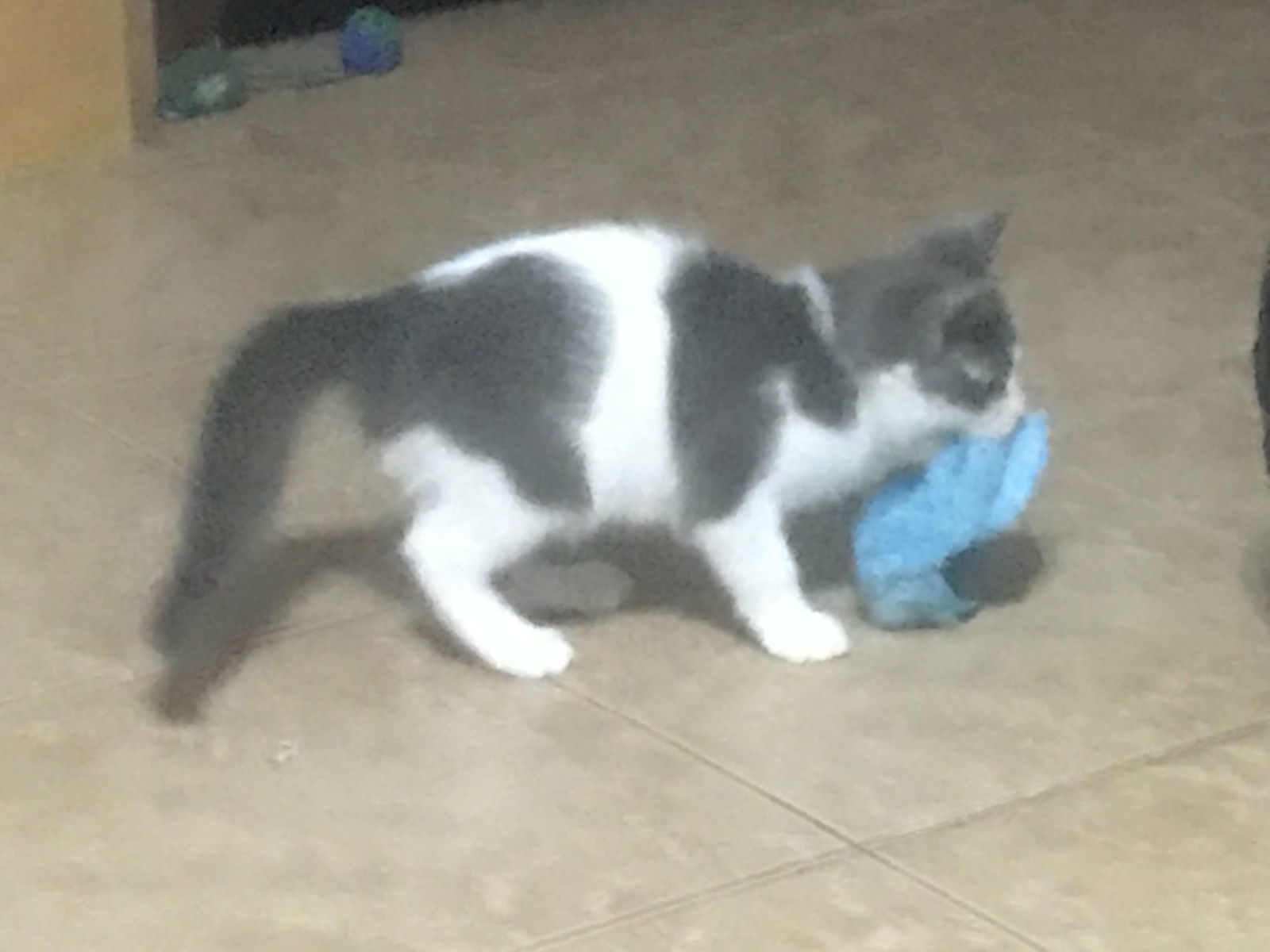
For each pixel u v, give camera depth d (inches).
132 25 118.6
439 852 58.4
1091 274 102.5
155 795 61.0
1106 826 59.6
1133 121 126.5
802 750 63.4
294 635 69.7
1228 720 64.9
